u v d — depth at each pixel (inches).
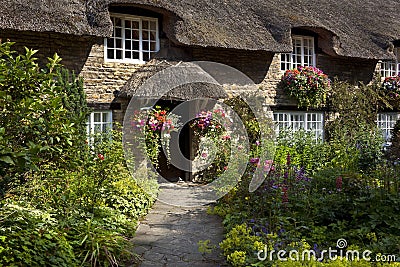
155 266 202.1
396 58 598.5
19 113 160.7
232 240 198.1
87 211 239.8
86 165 249.6
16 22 328.8
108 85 402.0
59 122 169.8
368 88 558.3
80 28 352.2
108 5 372.2
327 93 535.5
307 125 533.3
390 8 677.3
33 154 150.0
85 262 189.0
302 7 550.9
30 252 168.7
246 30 449.7
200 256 214.5
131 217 279.4
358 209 236.1
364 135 461.7
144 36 424.2
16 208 199.9
